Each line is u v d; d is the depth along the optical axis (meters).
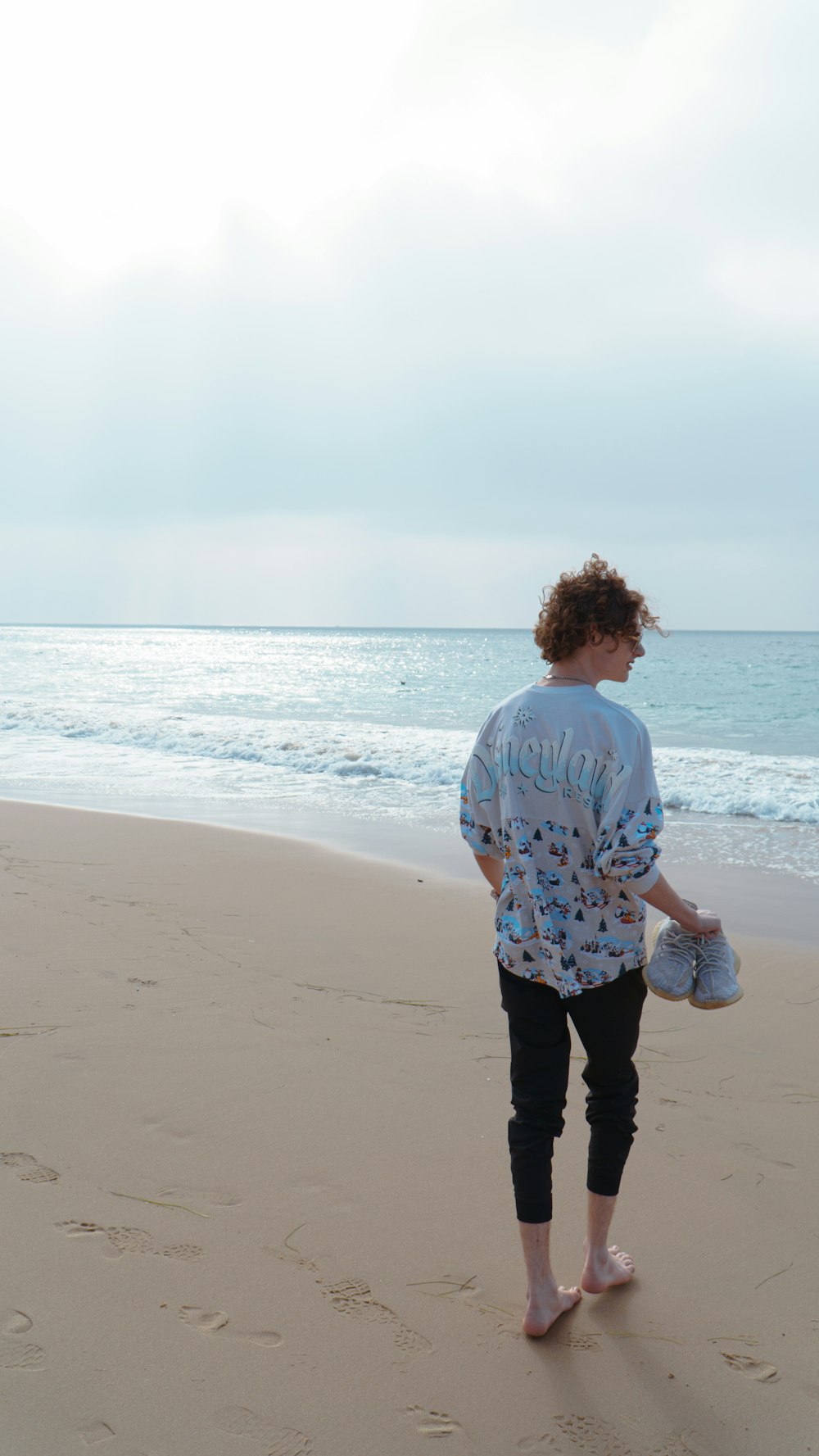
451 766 11.72
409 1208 2.59
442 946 4.93
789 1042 3.77
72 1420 1.84
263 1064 3.46
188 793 10.52
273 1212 2.56
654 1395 1.96
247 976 4.41
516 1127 2.20
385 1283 2.29
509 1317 2.19
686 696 29.42
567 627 2.18
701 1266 2.39
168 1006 4.01
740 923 5.57
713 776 11.03
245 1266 2.33
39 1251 2.36
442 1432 1.85
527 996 2.19
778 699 28.09
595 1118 2.25
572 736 2.11
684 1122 3.11
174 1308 2.17
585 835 2.11
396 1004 4.11
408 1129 3.02
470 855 7.29
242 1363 2.01
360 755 12.62
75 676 35.69
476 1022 3.92
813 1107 3.21
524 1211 2.16
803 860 7.44
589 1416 1.90
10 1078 3.30
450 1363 2.04
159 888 6.02
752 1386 1.99
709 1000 2.14
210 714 21.56
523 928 2.15
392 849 7.56
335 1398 1.93
